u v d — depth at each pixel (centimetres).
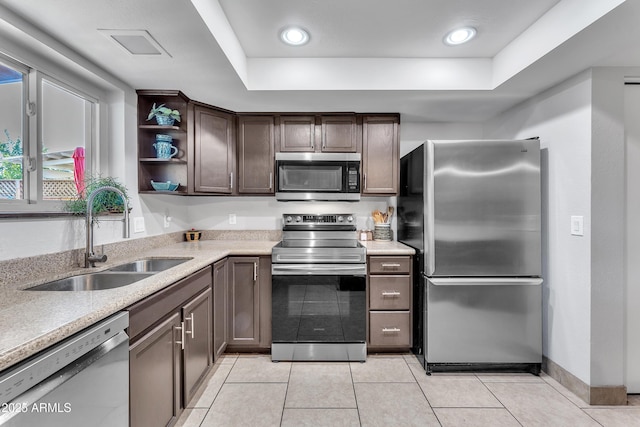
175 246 250
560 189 202
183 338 154
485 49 203
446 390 192
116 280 157
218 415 166
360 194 262
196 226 297
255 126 265
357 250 229
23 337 77
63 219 156
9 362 69
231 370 214
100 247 180
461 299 210
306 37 188
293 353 228
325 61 215
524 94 223
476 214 208
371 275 233
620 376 179
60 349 83
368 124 266
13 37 136
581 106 185
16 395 71
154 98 224
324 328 228
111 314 105
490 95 225
